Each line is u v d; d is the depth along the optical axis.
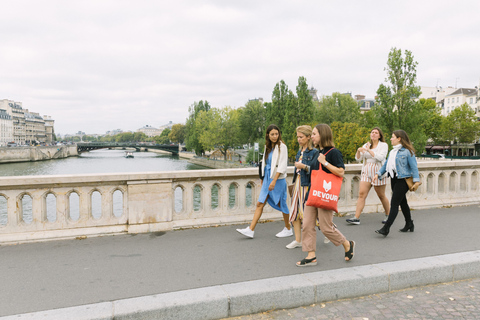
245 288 3.49
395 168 5.28
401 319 3.23
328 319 3.26
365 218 6.71
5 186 4.98
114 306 3.15
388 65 39.22
